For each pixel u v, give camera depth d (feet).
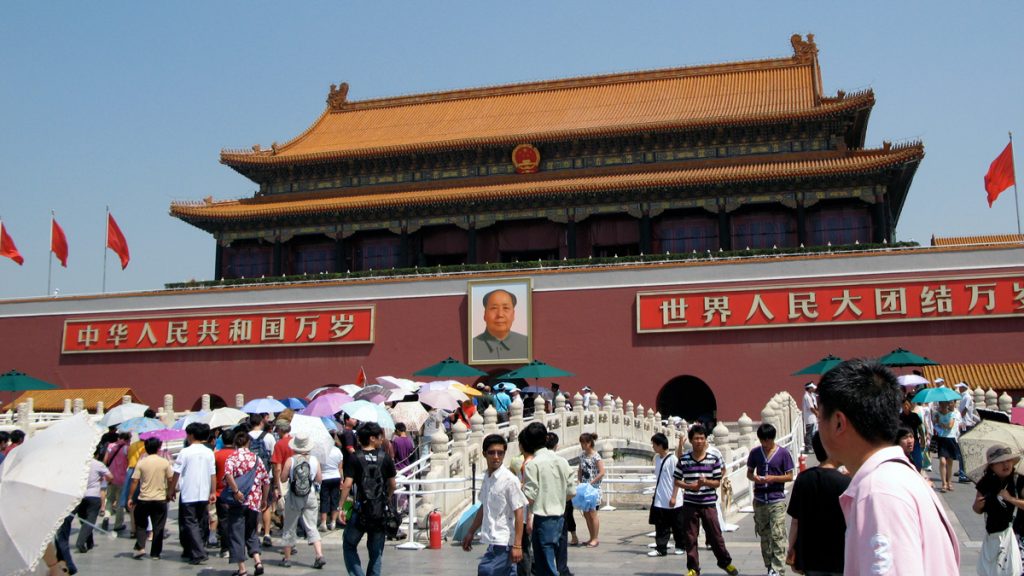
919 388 148.66
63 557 66.59
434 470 96.63
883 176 207.21
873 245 197.36
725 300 196.95
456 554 80.38
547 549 55.93
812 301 191.83
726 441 92.27
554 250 238.07
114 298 236.43
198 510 78.18
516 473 69.56
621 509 110.83
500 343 208.03
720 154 226.99
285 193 254.47
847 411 24.48
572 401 186.60
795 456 120.78
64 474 39.37
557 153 237.04
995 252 183.73
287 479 86.07
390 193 240.94
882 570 21.70
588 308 205.26
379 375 215.72
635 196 221.05
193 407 227.20
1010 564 47.50
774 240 221.46
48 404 230.07
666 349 199.00
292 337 222.69
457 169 242.78
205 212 241.14
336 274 227.61
